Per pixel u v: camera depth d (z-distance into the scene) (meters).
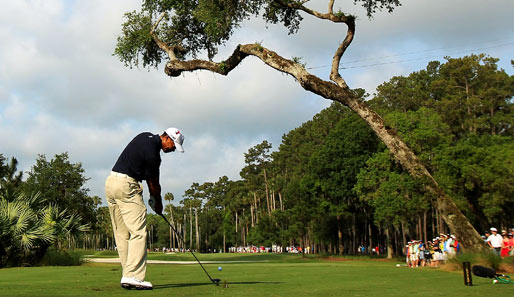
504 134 50.41
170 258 43.53
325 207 46.41
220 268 10.29
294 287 5.44
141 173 5.25
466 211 31.62
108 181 5.21
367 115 16.45
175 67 20.14
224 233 110.62
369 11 17.84
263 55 17.53
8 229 15.70
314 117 67.19
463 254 12.55
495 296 4.55
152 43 21.97
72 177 41.66
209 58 22.14
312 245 74.44
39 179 40.56
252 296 4.32
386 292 4.92
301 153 66.38
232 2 17.70
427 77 59.88
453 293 4.85
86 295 4.34
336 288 5.34
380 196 35.62
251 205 104.75
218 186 130.25
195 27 21.55
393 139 16.19
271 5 18.92
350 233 58.81
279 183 81.56
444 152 31.64
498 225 34.81
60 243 17.66
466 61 51.97
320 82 16.75
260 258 44.03
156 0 20.16
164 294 4.46
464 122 50.69
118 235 5.34
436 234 47.97
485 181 28.53
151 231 143.12
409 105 56.88
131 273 5.02
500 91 49.91
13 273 9.13
